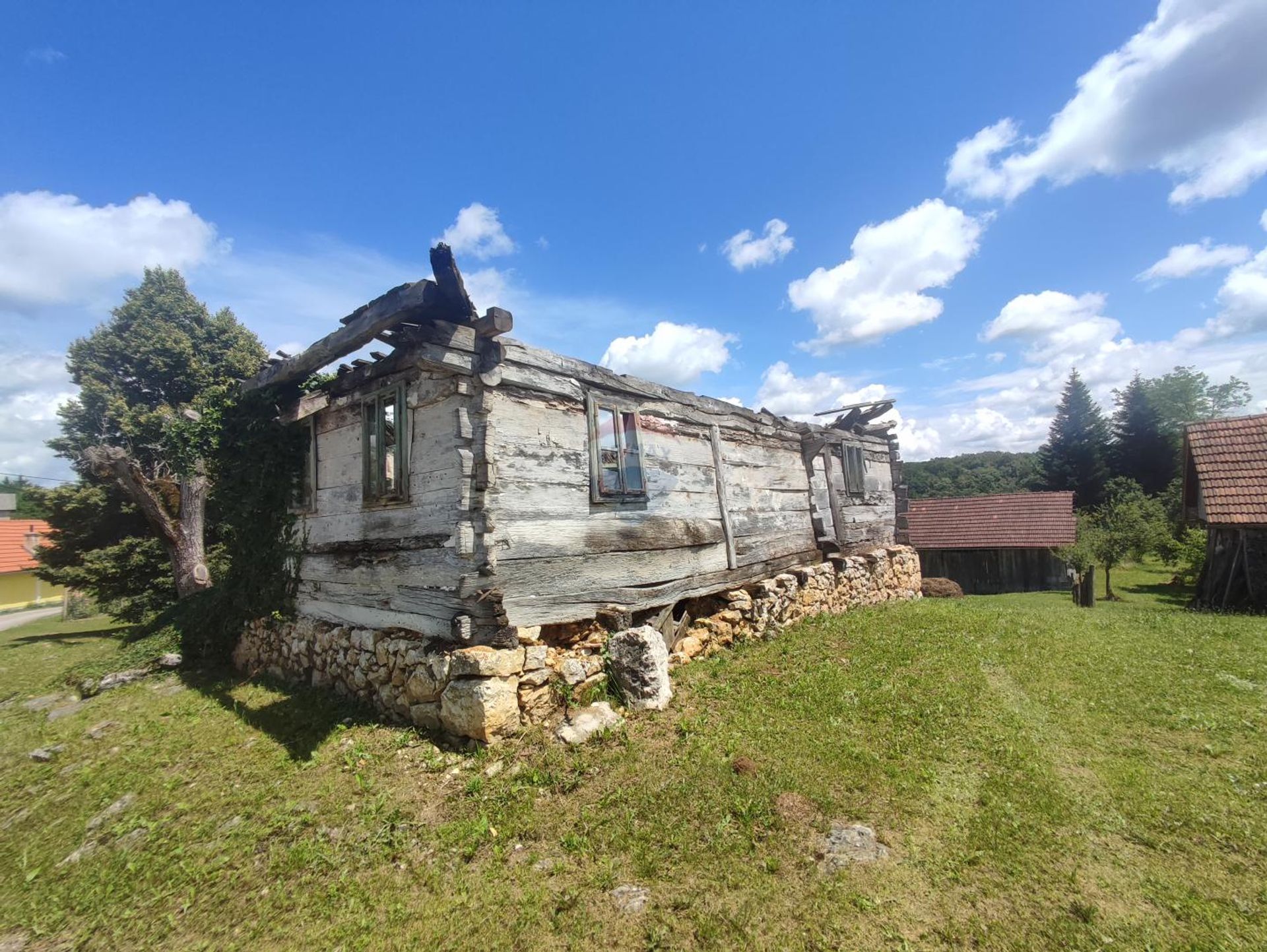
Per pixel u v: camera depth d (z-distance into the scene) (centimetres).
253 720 711
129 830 498
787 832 422
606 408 779
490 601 593
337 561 816
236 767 589
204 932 377
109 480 1711
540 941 342
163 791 556
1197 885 358
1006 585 2403
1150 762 512
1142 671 759
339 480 827
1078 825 422
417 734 600
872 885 368
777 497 1168
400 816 471
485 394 622
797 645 897
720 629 896
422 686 612
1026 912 342
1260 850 386
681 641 838
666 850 409
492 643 595
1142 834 408
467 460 609
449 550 625
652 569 817
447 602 624
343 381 827
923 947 322
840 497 1441
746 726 584
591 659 685
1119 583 2358
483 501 606
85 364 2523
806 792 466
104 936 383
